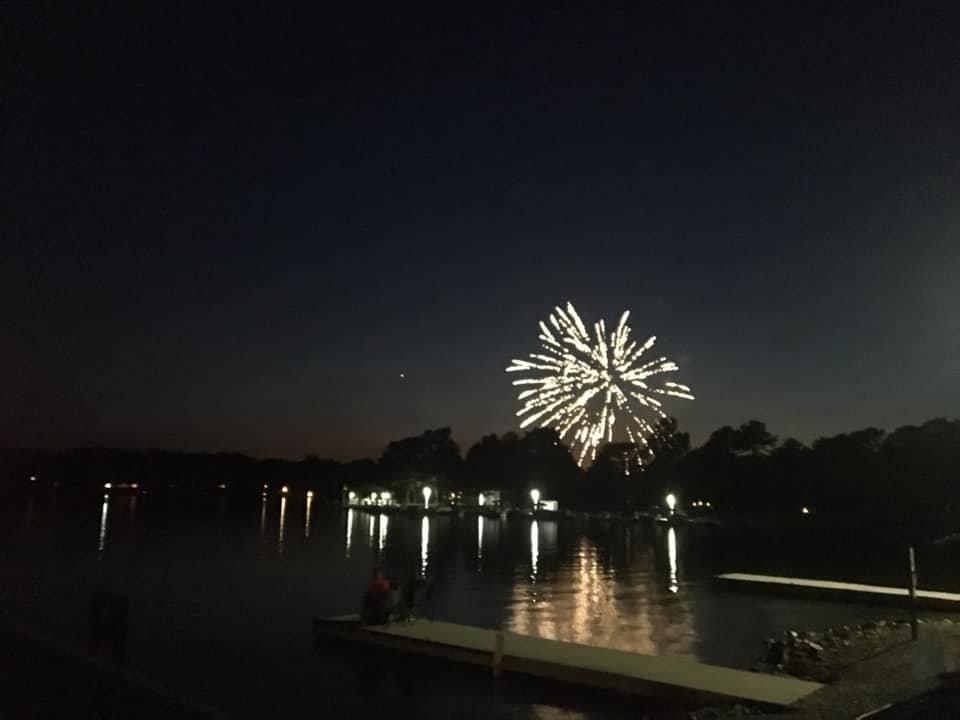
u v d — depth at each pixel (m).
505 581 57.12
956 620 36.84
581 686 23.77
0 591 46.56
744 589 48.81
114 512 162.25
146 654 29.86
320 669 27.23
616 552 86.38
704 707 21.19
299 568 63.75
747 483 151.38
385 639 29.14
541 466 198.12
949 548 83.19
